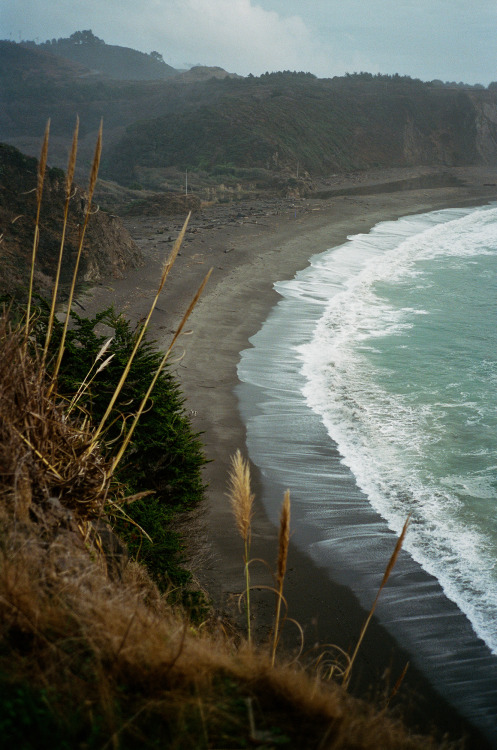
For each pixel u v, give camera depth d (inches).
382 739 124.1
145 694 116.4
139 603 174.4
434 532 688.4
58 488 193.5
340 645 510.0
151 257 1959.9
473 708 456.4
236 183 4443.9
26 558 141.5
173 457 588.1
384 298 1752.0
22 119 7426.2
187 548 605.3
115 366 563.2
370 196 3779.5
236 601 538.0
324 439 917.8
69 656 118.0
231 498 150.7
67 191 175.2
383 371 1205.7
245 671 129.6
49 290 1499.8
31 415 190.5
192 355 1238.3
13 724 101.2
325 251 2289.6
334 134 5585.6
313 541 660.7
